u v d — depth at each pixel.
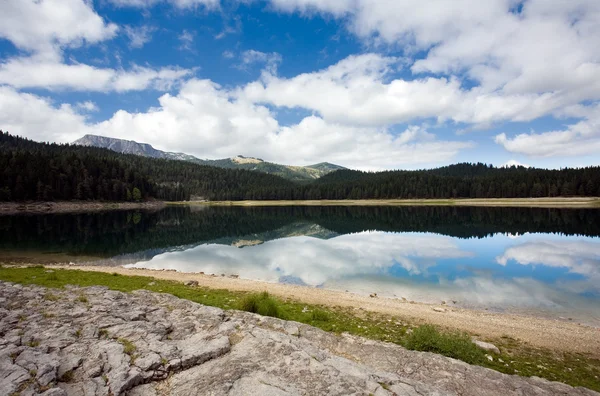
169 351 8.10
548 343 14.19
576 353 13.12
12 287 15.13
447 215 91.69
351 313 17.38
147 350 8.13
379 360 9.66
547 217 78.62
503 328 16.14
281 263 34.47
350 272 30.17
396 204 146.00
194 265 33.59
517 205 113.00
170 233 59.62
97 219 78.19
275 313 14.53
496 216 84.88
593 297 22.30
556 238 49.50
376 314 17.45
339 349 10.38
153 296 14.78
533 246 43.31
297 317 15.26
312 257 37.66
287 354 8.41
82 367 7.18
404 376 8.70
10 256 34.44
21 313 10.78
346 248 43.62
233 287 22.95
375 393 6.84
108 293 14.69
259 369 7.56
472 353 11.18
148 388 6.72
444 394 7.17
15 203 90.12
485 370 9.38
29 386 6.12
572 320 18.19
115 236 53.03
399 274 29.28
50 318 10.39
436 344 11.38
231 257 38.06
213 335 9.58
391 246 44.72
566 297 22.36
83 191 110.94
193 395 6.47
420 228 64.38
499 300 21.88
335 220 84.94
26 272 21.39
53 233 53.09
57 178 103.25
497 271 30.17
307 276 28.75
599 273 29.08
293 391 6.66
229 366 7.66
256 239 53.16
